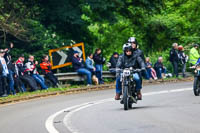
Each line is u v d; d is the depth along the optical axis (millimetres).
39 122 29312
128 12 89625
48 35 66938
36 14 69375
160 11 89438
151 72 68125
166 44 94438
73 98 46969
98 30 86438
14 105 42781
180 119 27922
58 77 59312
